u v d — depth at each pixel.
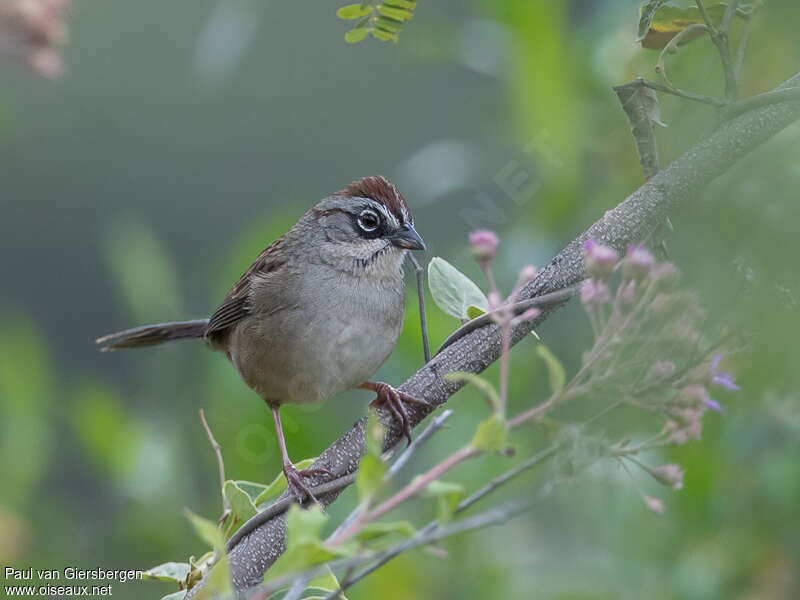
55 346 16.22
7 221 16.77
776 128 6.51
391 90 17.19
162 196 17.22
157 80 17.39
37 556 10.91
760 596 9.11
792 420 8.41
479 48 11.60
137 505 11.24
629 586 9.52
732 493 9.32
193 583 6.50
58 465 12.18
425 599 10.15
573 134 10.45
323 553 4.34
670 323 5.07
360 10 6.62
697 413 5.03
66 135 16.81
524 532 10.14
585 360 5.06
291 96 17.38
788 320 5.69
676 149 8.84
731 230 6.15
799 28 7.54
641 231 6.54
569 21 11.39
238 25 12.52
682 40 7.24
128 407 12.55
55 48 6.88
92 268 16.59
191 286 15.58
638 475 9.45
